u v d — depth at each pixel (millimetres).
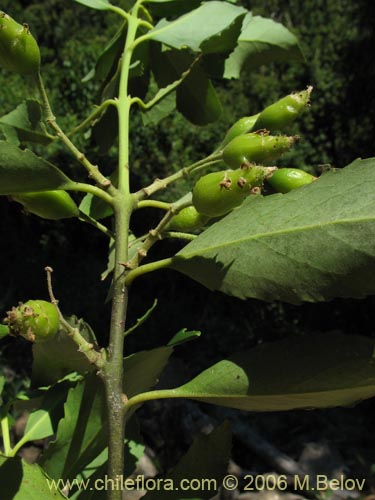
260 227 94
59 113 543
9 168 94
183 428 373
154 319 467
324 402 95
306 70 544
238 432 370
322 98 526
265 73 575
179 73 145
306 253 90
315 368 92
